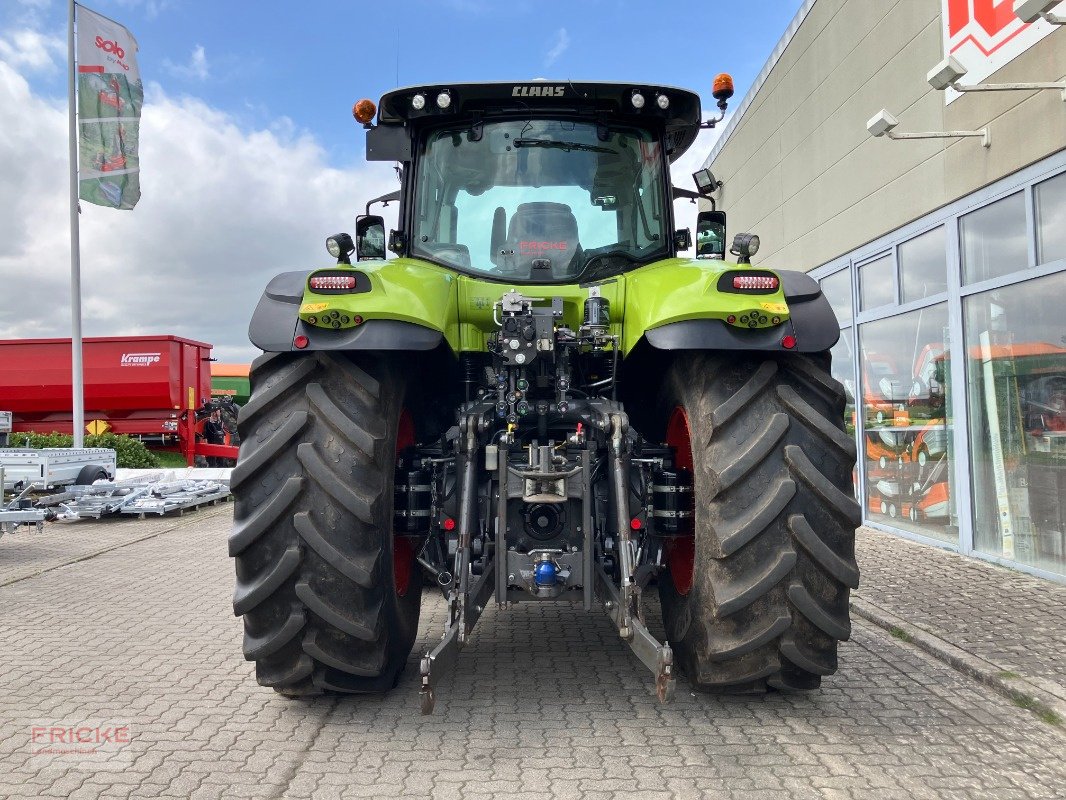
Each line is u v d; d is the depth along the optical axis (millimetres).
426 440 4004
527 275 3973
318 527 3016
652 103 3965
